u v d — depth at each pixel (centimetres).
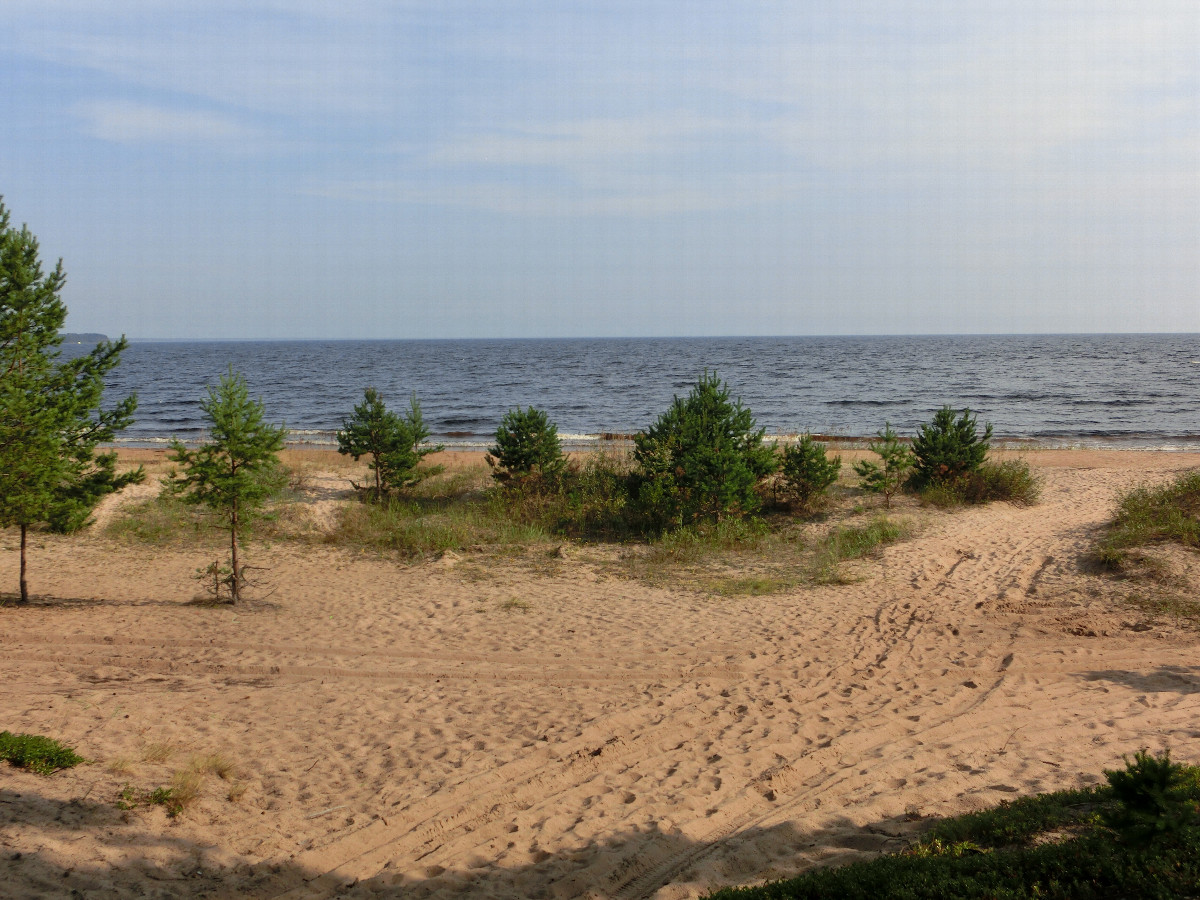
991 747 648
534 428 1764
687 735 690
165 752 604
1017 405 4744
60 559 1376
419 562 1382
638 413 4678
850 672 848
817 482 1664
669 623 1026
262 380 7825
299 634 977
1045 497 1792
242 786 567
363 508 1705
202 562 1384
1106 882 384
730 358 11769
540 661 885
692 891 448
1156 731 656
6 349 1005
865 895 401
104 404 5356
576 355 13975
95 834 470
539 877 472
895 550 1363
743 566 1326
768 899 411
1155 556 1179
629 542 1512
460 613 1076
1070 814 481
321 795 569
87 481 1102
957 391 5681
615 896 455
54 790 517
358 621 1037
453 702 762
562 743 666
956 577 1210
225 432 1128
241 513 1146
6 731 603
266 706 739
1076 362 9456
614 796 578
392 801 561
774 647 929
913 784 583
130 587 1220
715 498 1548
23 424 984
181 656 885
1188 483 1462
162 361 12900
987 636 953
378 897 449
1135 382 6334
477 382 7362
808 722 714
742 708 750
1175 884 367
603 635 978
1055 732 670
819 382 6694
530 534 1520
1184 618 979
